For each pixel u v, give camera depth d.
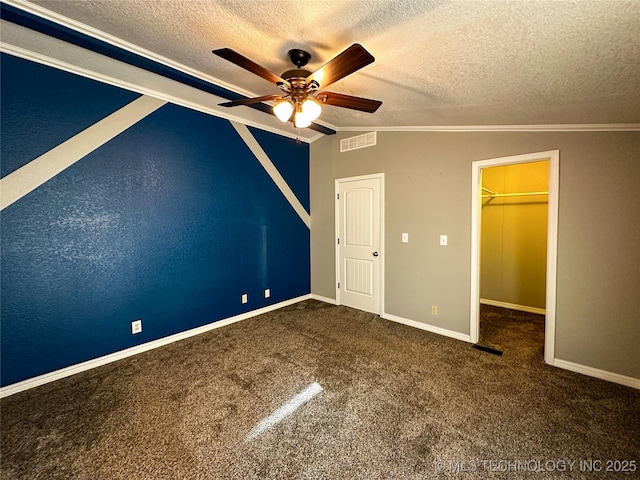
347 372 2.37
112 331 2.59
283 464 1.48
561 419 1.79
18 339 2.13
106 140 2.50
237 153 3.57
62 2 1.58
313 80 1.68
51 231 2.25
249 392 2.10
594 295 2.28
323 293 4.50
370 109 2.05
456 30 1.33
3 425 1.76
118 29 1.81
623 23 1.07
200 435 1.68
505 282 4.09
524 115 2.25
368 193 3.82
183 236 3.07
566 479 1.39
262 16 1.54
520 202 3.92
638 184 2.10
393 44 1.59
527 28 1.21
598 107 1.86
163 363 2.54
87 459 1.51
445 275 3.12
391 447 1.59
